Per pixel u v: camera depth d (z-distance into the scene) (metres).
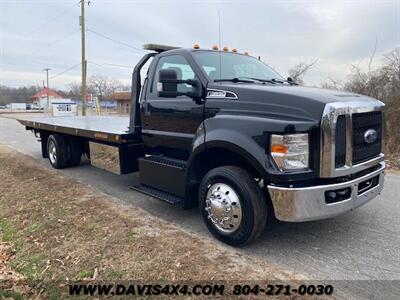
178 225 4.48
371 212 4.92
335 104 3.36
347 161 3.47
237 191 3.68
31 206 5.35
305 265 3.42
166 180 4.64
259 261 3.50
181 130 4.59
